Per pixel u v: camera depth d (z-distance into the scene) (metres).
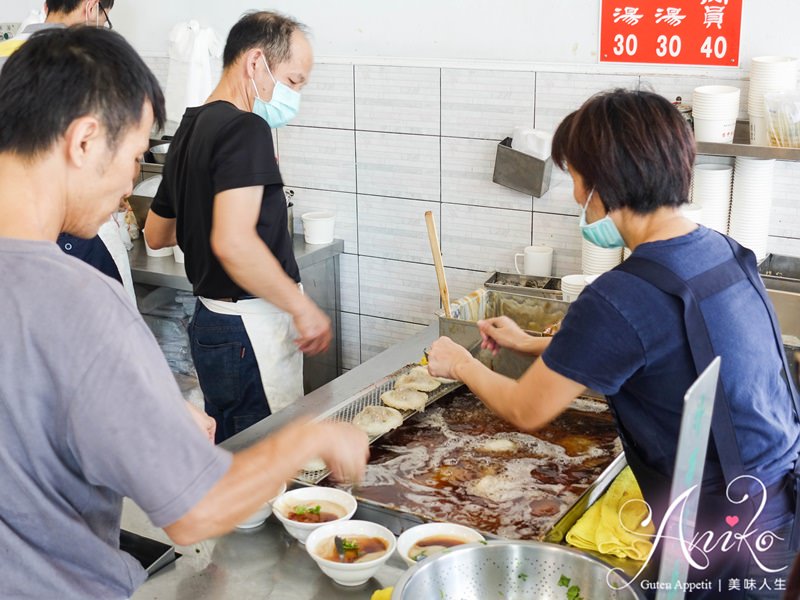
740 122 2.69
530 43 2.98
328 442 1.21
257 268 2.21
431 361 1.81
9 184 1.07
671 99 2.82
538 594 1.45
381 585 1.54
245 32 2.35
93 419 1.01
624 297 1.38
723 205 2.73
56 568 1.10
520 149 2.95
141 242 3.55
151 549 1.67
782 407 1.51
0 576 1.07
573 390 1.44
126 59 1.11
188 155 2.31
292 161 3.55
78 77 1.06
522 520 1.72
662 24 2.76
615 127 1.41
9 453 1.05
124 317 1.05
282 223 2.38
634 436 1.50
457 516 1.74
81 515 1.12
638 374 1.43
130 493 1.04
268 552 1.65
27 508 1.07
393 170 3.34
